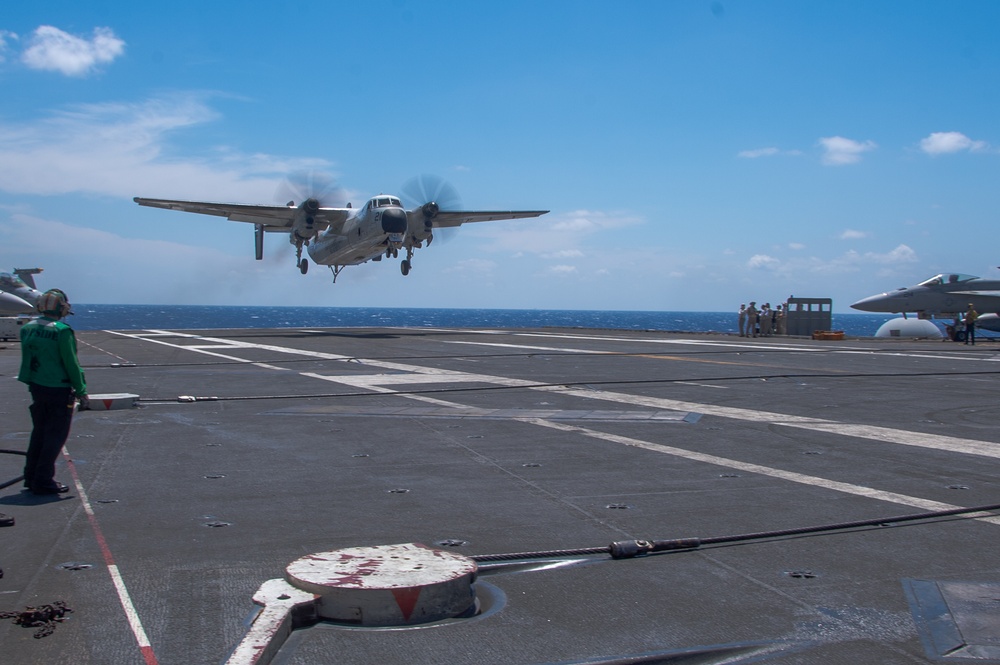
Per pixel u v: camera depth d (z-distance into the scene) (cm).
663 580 501
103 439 1010
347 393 1502
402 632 421
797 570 520
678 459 885
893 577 505
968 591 480
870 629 425
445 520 639
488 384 1658
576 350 2797
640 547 550
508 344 3222
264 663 373
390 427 1111
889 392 1518
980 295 4788
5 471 820
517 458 892
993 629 425
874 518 641
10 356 2519
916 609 453
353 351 2744
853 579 502
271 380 1747
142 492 731
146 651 395
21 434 1046
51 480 716
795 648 403
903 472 815
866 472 815
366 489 745
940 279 4934
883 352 2820
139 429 1091
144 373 1911
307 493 729
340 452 928
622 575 511
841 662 388
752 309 4225
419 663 385
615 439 1012
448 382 1700
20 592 475
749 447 956
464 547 568
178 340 3534
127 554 549
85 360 2312
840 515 650
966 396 1459
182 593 474
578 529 612
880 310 4934
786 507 676
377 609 428
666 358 2414
